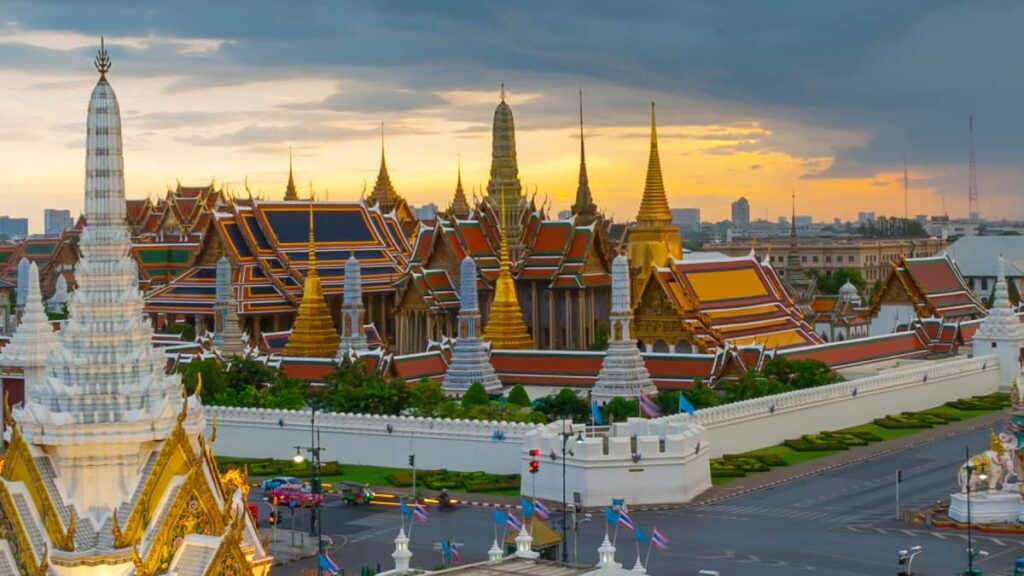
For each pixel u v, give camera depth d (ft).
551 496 425.28
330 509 413.80
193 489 204.95
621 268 554.87
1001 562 347.15
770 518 398.83
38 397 212.02
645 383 556.10
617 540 369.71
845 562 345.10
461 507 416.46
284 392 524.93
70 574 198.29
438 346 652.48
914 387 604.08
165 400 211.61
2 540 205.36
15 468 207.92
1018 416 404.16
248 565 203.10
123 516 203.72
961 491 396.98
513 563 250.57
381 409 500.74
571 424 437.17
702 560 346.74
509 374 631.56
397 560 287.69
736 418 497.05
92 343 213.66
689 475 426.92
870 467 476.95
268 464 476.13
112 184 219.82
